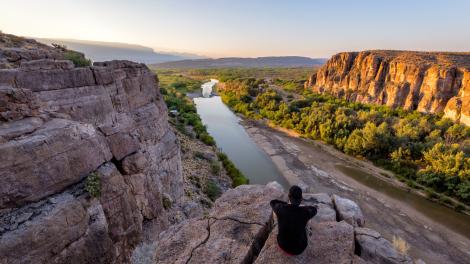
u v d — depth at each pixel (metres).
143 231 13.30
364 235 6.55
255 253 6.01
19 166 7.19
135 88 17.52
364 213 30.59
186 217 18.50
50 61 10.81
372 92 84.00
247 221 6.68
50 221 7.35
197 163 33.28
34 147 7.55
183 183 24.27
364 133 47.56
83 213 8.29
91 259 8.31
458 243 26.09
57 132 8.34
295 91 114.94
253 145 53.62
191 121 55.47
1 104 7.70
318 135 56.78
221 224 6.67
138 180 13.26
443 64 69.50
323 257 5.35
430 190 34.97
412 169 39.56
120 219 10.40
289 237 5.03
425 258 24.23
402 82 75.19
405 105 71.50
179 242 6.20
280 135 61.09
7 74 9.30
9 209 7.01
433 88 65.56
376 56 90.31
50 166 7.92
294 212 5.01
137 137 15.63
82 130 9.31
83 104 11.73
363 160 45.47
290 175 39.91
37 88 10.16
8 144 7.09
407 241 26.23
